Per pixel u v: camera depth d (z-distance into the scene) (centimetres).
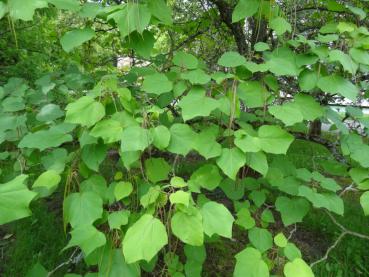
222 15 193
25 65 289
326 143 157
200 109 88
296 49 119
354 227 205
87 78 145
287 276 79
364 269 165
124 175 129
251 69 97
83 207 85
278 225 197
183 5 237
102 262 84
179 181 83
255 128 133
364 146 107
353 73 92
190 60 110
